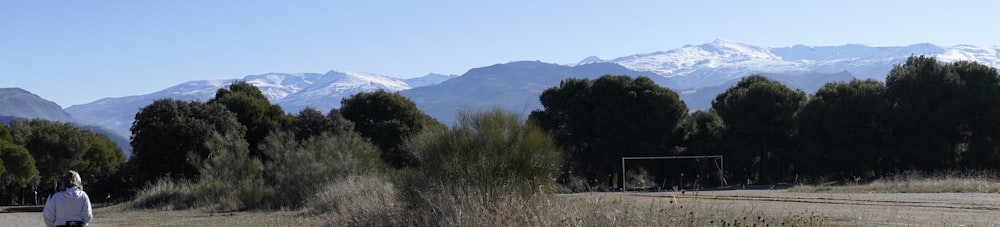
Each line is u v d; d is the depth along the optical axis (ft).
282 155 111.65
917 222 46.93
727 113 181.27
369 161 104.22
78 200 33.65
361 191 69.56
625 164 172.24
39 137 213.46
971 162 157.69
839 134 159.94
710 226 42.29
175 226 69.72
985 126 153.99
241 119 177.27
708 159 180.24
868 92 160.66
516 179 53.42
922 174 120.47
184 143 159.12
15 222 88.99
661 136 173.78
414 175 56.59
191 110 164.86
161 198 111.75
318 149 106.93
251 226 64.44
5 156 164.35
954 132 157.17
